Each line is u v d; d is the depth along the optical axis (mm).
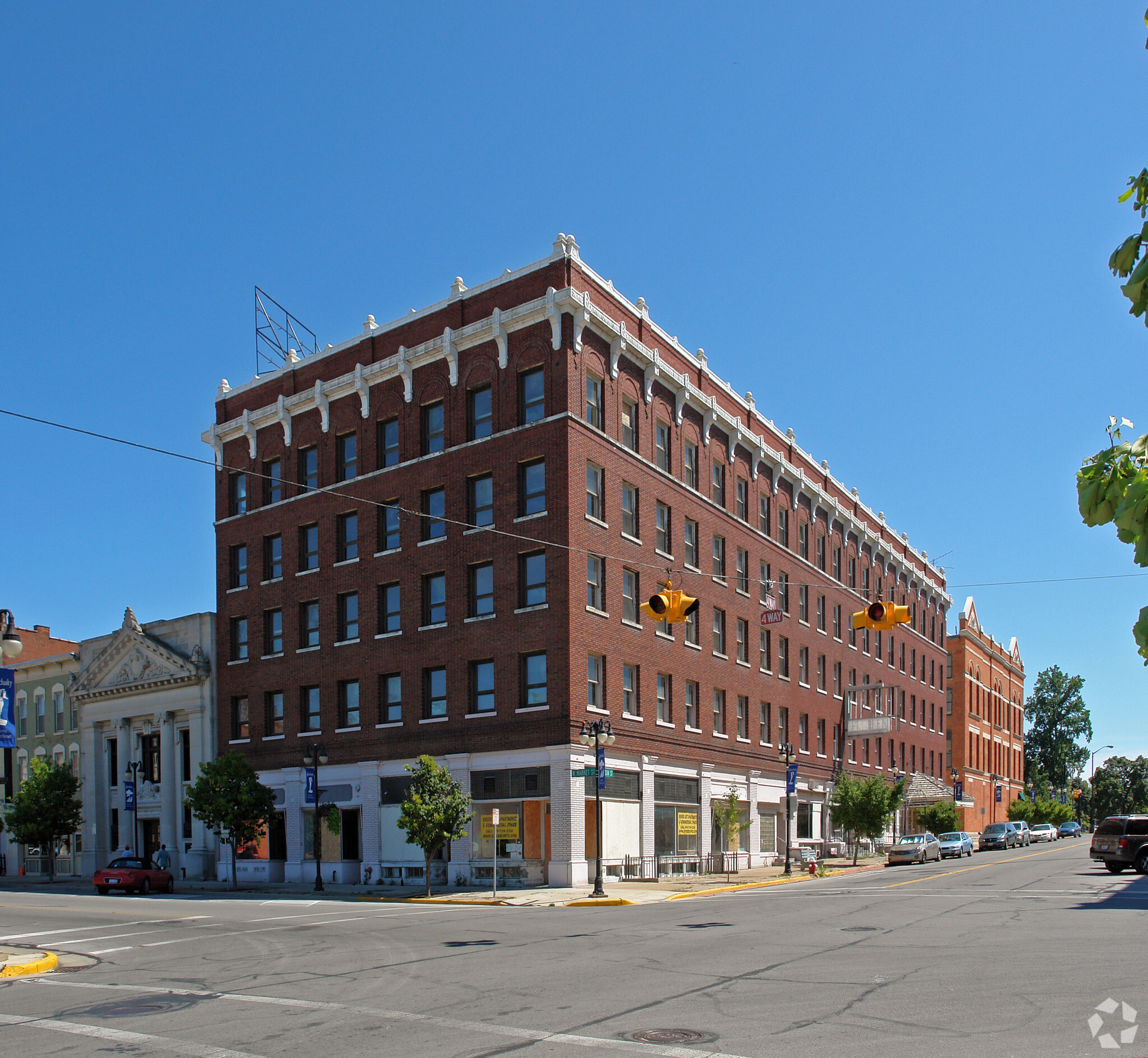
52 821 53312
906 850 49844
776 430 54531
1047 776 123438
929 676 77875
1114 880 32656
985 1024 10273
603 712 37500
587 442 38062
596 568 38500
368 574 42344
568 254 38281
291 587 45500
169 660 50062
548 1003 12156
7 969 16250
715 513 47000
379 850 40188
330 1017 11664
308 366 46375
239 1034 10820
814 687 56344
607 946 17625
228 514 49000
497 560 38375
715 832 44625
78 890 44406
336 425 44656
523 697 37219
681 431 44625
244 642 48062
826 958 15406
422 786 33062
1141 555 3875
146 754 52781
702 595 45188
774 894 31266
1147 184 4086
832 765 57688
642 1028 10500
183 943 20109
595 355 39281
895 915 22391
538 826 36188
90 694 54656
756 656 49719
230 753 42688
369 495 42844
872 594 66688
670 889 33781
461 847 37625
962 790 75875
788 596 54188
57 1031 11477
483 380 39812
